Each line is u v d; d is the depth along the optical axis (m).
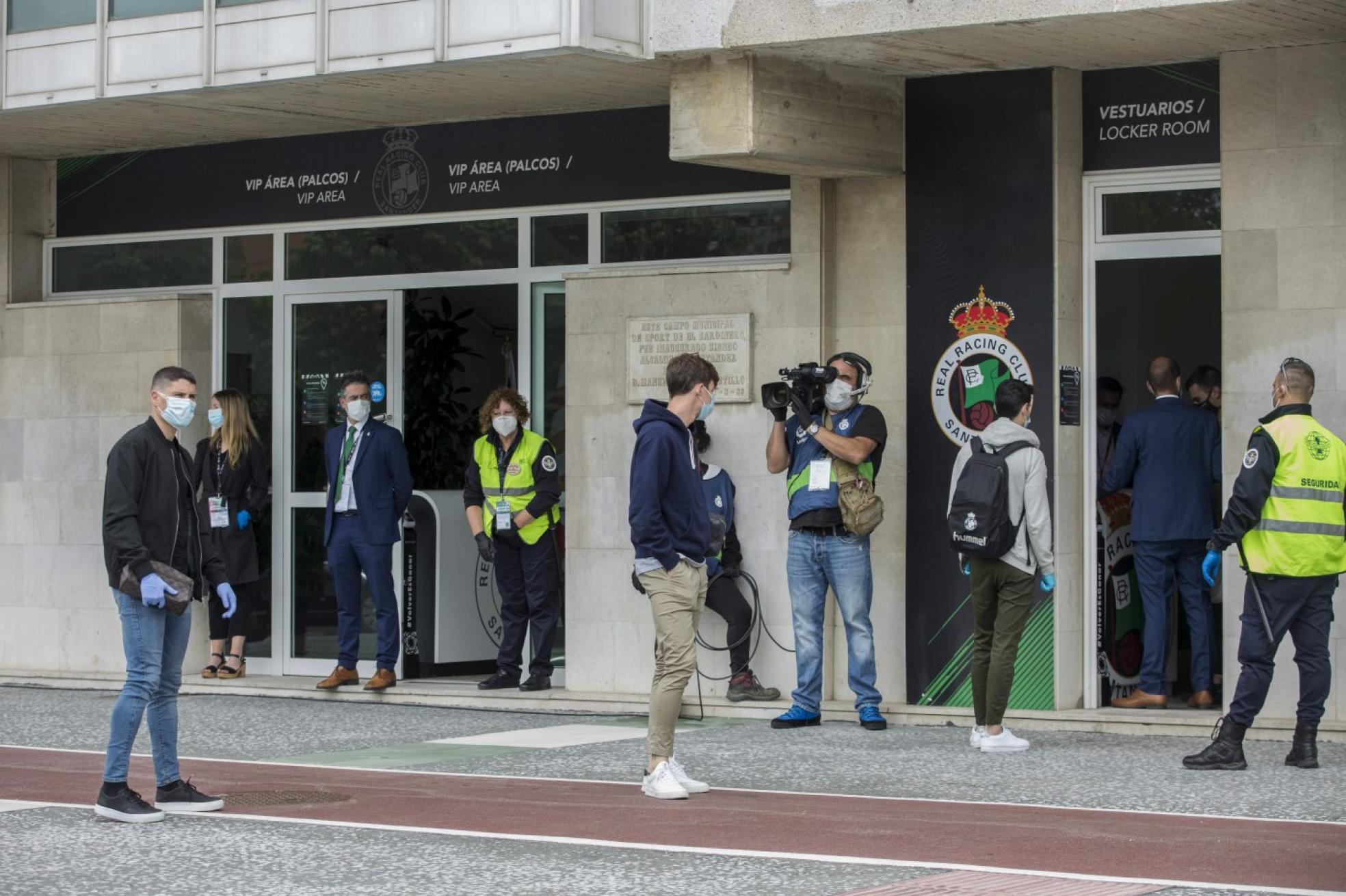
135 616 9.18
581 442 14.45
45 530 16.69
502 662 14.69
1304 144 12.14
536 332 15.16
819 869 7.79
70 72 14.27
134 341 16.30
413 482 15.79
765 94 12.59
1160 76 12.95
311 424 16.08
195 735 12.80
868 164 13.27
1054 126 13.01
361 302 15.85
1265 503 10.49
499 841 8.52
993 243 13.19
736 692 13.64
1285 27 11.57
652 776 9.81
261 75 13.43
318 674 16.03
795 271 13.76
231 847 8.41
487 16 12.52
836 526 12.64
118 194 16.81
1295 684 12.16
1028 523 11.42
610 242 14.82
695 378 9.85
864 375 12.72
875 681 13.48
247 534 15.75
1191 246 12.94
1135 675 13.74
